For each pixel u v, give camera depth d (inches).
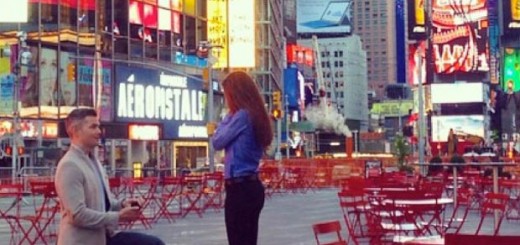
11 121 1720.0
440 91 4266.7
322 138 5147.6
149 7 2154.3
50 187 653.3
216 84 2395.4
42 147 1739.7
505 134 5452.8
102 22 1983.3
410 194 489.7
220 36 2428.6
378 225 513.3
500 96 5841.5
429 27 4325.8
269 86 3563.0
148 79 2105.1
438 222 566.6
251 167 304.2
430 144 3417.8
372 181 677.3
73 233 269.6
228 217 306.3
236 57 2428.6
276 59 4136.3
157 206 1029.8
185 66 2274.9
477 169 1193.4
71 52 1886.1
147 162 2087.8
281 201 1178.6
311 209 1014.4
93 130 277.4
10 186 1037.8
